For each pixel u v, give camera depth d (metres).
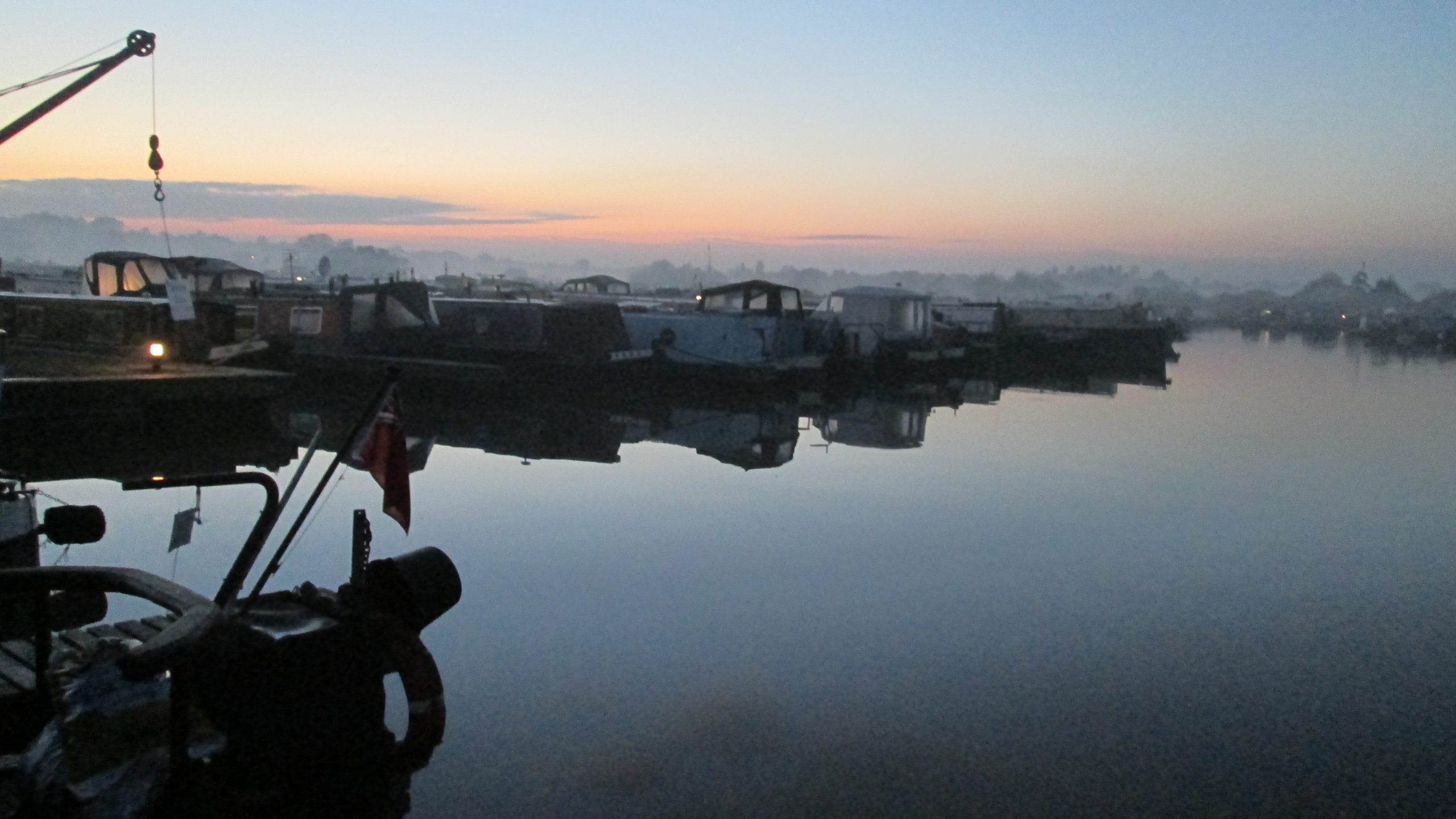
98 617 8.33
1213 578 10.79
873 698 7.48
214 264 38.06
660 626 8.91
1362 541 12.63
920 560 11.33
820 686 7.68
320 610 5.39
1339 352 62.78
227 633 4.72
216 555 10.71
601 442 19.94
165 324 22.61
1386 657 8.48
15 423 16.56
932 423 24.55
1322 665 8.30
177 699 4.50
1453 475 17.66
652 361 28.69
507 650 8.30
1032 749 6.71
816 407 27.75
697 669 7.93
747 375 29.00
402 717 6.76
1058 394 33.06
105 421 17.55
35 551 7.98
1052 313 61.41
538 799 5.93
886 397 30.84
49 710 5.46
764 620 9.11
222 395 18.84
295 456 17.33
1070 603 9.80
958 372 40.97
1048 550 11.85
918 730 6.96
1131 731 7.03
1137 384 37.34
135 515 12.52
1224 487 16.27
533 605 9.44
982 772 6.36
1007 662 8.25
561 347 28.61
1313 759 6.64
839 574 10.58
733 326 31.08
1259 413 27.53
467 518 12.89
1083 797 6.10
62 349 24.03
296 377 24.98
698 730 6.86
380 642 5.27
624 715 7.09
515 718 7.02
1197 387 36.12
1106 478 16.86
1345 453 20.23
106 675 4.89
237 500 13.54
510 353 28.20
